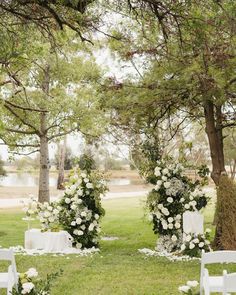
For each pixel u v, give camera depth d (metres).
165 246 11.92
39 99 21.30
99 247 12.55
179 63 10.34
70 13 5.48
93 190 12.35
